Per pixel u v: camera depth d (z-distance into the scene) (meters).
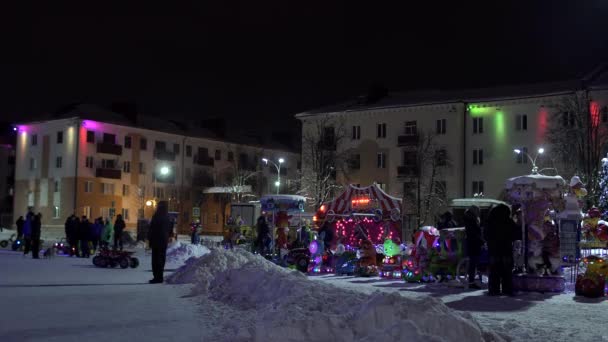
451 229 18.64
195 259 17.38
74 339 8.05
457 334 7.36
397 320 7.41
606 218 25.94
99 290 14.23
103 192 70.25
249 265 13.78
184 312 10.67
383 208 24.14
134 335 8.37
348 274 21.84
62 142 69.88
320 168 60.50
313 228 30.55
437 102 56.78
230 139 86.25
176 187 77.44
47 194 70.94
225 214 76.44
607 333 9.31
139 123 75.69
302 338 7.29
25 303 11.68
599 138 47.22
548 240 16.09
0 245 40.12
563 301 13.78
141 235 42.84
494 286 14.91
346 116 61.91
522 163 53.34
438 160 55.69
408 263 19.05
